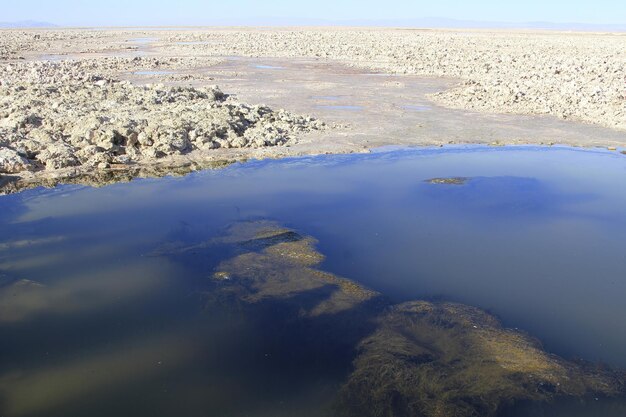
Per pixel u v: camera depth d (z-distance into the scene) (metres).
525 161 14.88
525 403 5.54
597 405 5.55
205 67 35.75
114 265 8.37
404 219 10.58
